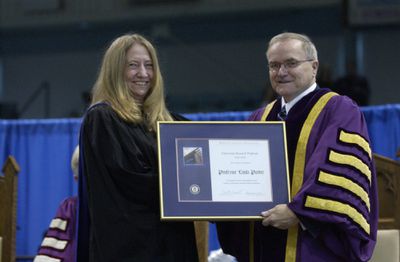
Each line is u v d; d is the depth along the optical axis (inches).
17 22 503.8
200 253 211.9
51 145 303.7
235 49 485.7
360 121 187.0
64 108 483.5
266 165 182.4
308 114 188.4
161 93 190.7
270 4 483.5
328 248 181.5
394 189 230.1
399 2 449.4
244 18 487.5
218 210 177.2
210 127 183.6
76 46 499.2
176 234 181.2
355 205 176.7
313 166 179.2
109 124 180.1
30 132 305.0
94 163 179.3
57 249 218.7
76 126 303.6
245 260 192.7
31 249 300.4
